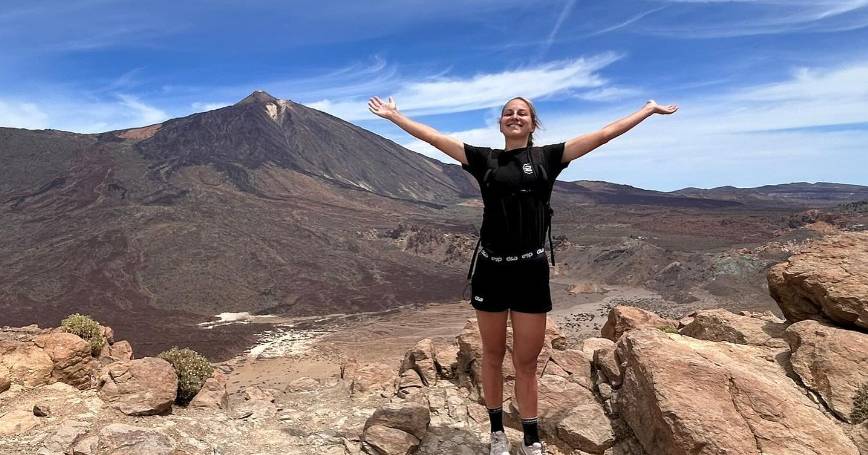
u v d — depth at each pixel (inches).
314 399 483.2
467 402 366.9
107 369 442.6
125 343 677.9
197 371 533.3
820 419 219.6
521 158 202.4
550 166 203.3
